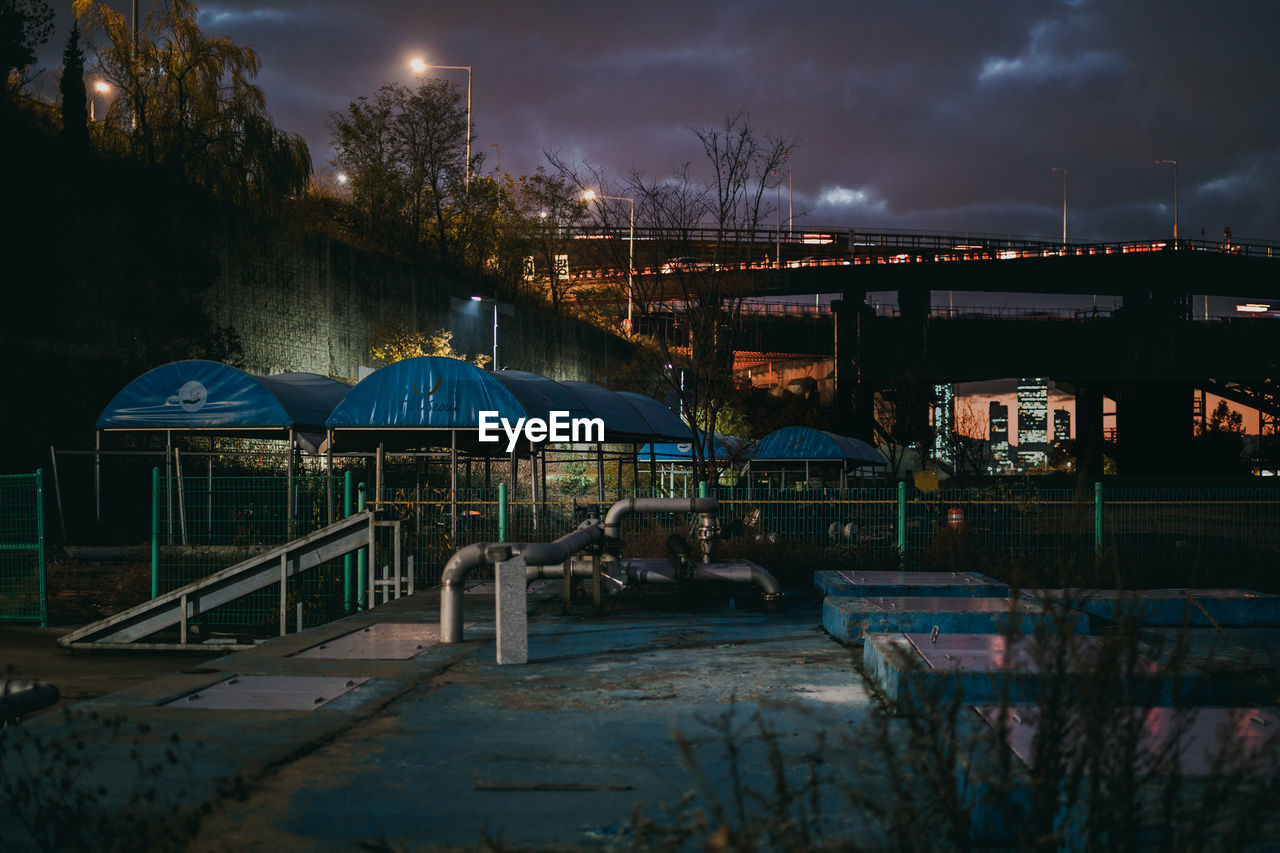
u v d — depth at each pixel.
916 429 56.34
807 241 100.69
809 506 22.67
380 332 44.16
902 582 13.55
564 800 5.19
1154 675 3.88
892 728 6.44
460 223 57.53
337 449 26.20
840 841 3.93
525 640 9.26
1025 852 3.76
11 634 15.02
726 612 13.15
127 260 29.69
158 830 4.24
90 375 27.45
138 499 25.80
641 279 26.91
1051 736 3.90
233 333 34.12
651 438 27.28
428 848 4.48
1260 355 98.81
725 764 5.82
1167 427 102.38
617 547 14.10
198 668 8.88
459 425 20.05
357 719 6.97
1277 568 16.81
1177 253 98.50
